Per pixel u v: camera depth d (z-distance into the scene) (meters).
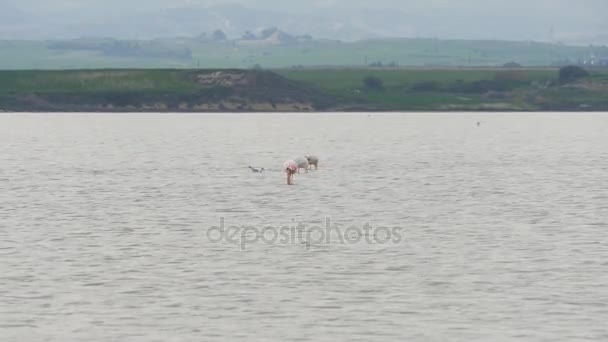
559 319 130.62
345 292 144.88
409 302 139.25
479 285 149.00
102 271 158.12
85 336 123.81
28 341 121.81
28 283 149.88
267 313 133.75
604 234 192.50
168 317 132.00
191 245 180.62
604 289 146.00
